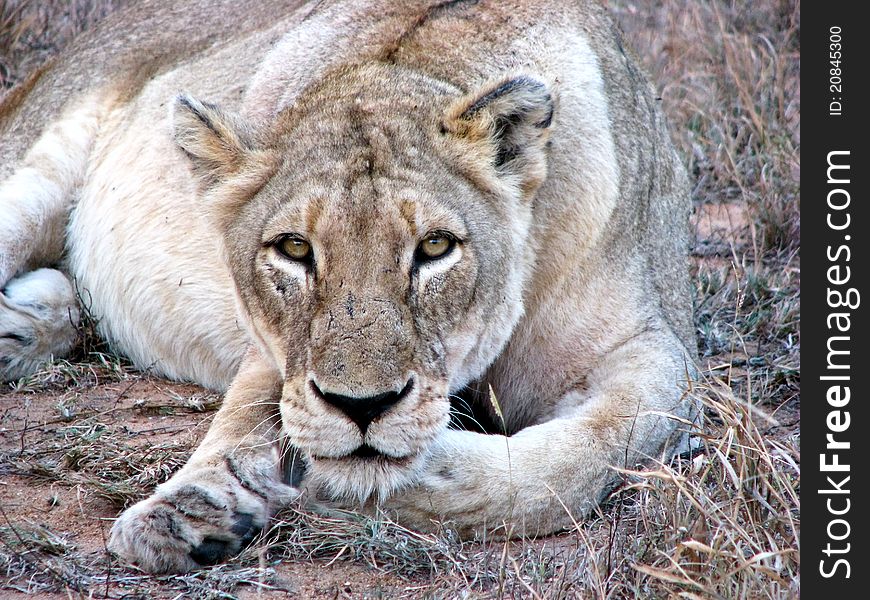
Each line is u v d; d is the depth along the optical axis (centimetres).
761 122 1457
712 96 1559
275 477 725
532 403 865
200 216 854
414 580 658
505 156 768
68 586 636
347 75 812
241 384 812
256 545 684
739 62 1612
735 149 1452
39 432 862
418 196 709
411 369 679
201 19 1128
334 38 891
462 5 873
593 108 852
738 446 686
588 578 618
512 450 739
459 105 752
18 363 991
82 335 1032
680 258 960
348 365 661
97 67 1147
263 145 775
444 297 712
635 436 774
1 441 843
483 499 713
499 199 756
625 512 739
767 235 1294
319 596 635
